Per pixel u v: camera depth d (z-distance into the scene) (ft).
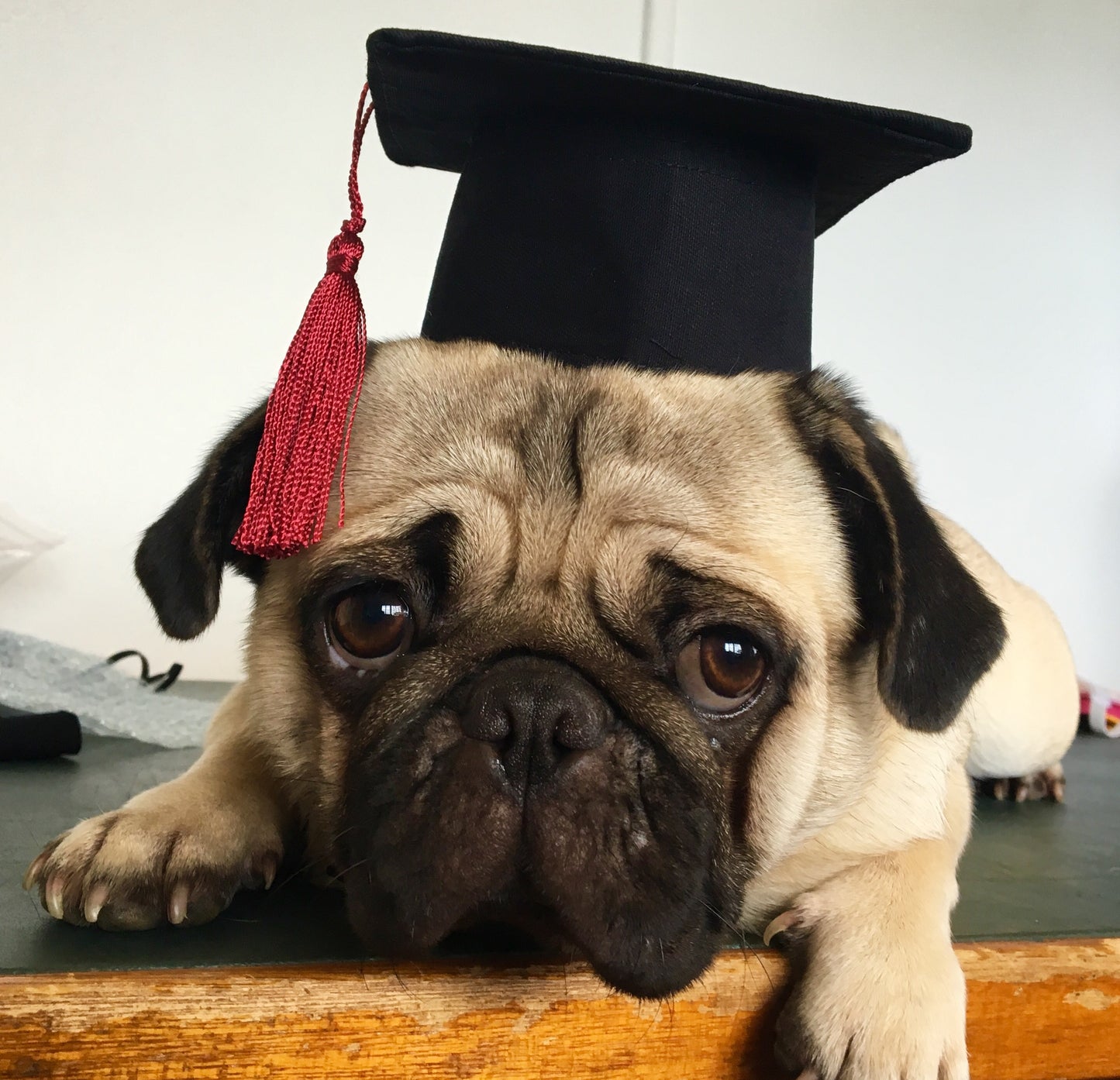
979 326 2.69
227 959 0.76
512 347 1.01
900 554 0.93
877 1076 0.77
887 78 2.60
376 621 0.87
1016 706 1.49
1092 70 2.74
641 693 0.82
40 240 2.14
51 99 2.13
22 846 1.02
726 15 2.47
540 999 0.78
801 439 0.98
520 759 0.76
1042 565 2.78
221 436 1.04
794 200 1.07
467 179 1.08
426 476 0.90
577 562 0.86
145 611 2.24
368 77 1.03
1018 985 0.88
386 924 0.75
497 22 2.35
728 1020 0.83
